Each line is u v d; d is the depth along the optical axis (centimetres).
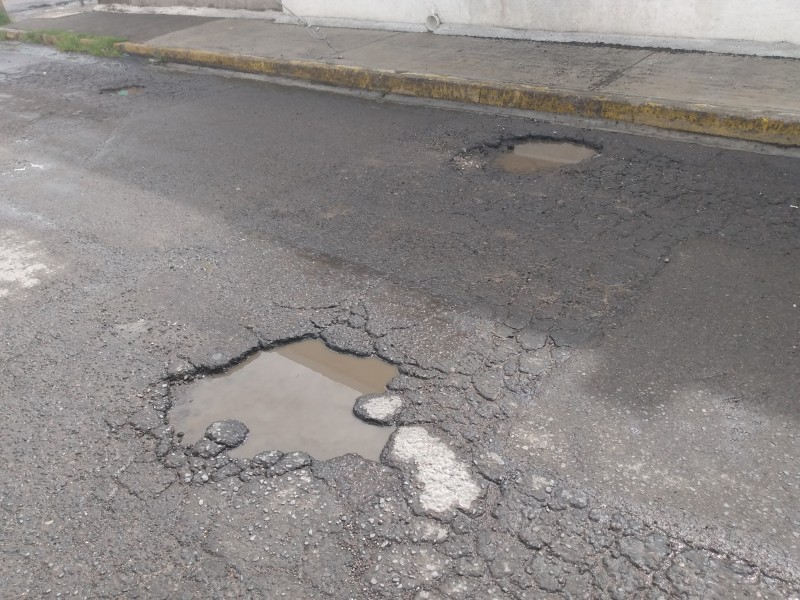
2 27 1223
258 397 311
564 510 243
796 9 591
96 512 258
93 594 229
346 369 324
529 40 767
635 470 256
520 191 482
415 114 656
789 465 253
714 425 273
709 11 637
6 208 530
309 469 270
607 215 437
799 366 299
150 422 301
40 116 754
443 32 838
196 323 366
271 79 818
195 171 572
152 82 857
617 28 704
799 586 214
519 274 384
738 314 335
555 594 216
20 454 288
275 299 381
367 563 230
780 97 536
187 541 244
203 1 1127
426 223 450
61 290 409
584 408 286
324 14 962
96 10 1331
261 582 227
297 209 487
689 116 539
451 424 285
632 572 221
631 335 327
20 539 249
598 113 584
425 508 248
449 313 355
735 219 418
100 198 535
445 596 218
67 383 329
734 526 233
